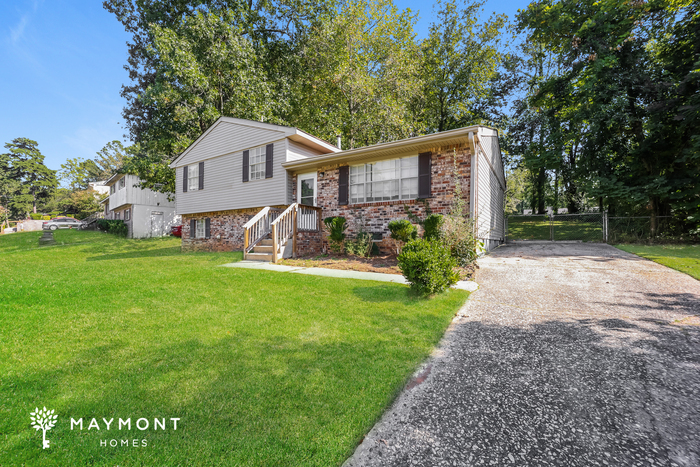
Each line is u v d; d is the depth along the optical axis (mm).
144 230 23750
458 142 8594
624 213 15766
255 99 16797
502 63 22953
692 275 6277
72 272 7156
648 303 4672
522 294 5305
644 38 14180
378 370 2715
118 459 1683
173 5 18578
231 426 1954
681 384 2525
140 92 21094
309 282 6039
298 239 10000
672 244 12109
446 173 8812
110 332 3537
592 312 4332
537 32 16859
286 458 1706
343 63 17781
